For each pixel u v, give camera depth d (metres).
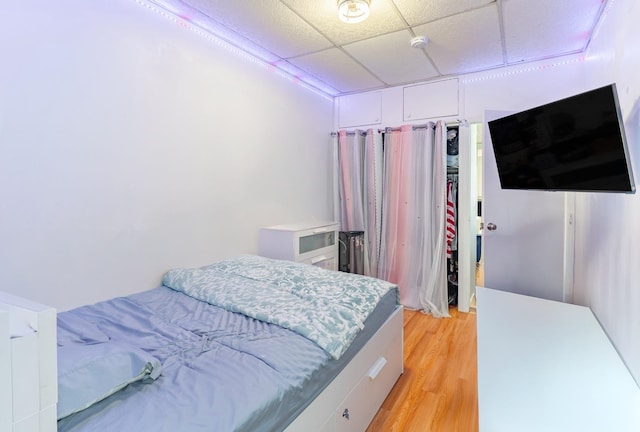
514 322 1.74
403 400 1.88
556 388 1.16
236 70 2.63
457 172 3.33
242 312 1.63
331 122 3.96
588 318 1.80
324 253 3.14
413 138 3.38
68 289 1.68
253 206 2.83
